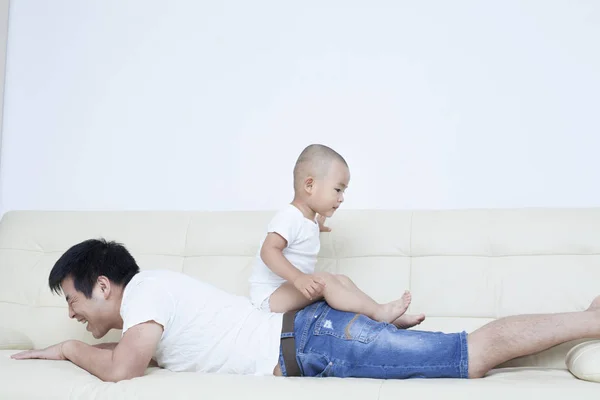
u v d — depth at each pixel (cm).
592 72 259
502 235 224
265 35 291
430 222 233
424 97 272
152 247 252
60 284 197
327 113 281
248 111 289
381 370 176
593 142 256
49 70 313
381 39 279
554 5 265
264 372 184
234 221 250
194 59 297
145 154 297
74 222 264
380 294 228
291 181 280
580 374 166
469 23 272
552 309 212
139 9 306
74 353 185
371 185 272
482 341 175
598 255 215
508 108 264
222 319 190
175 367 191
